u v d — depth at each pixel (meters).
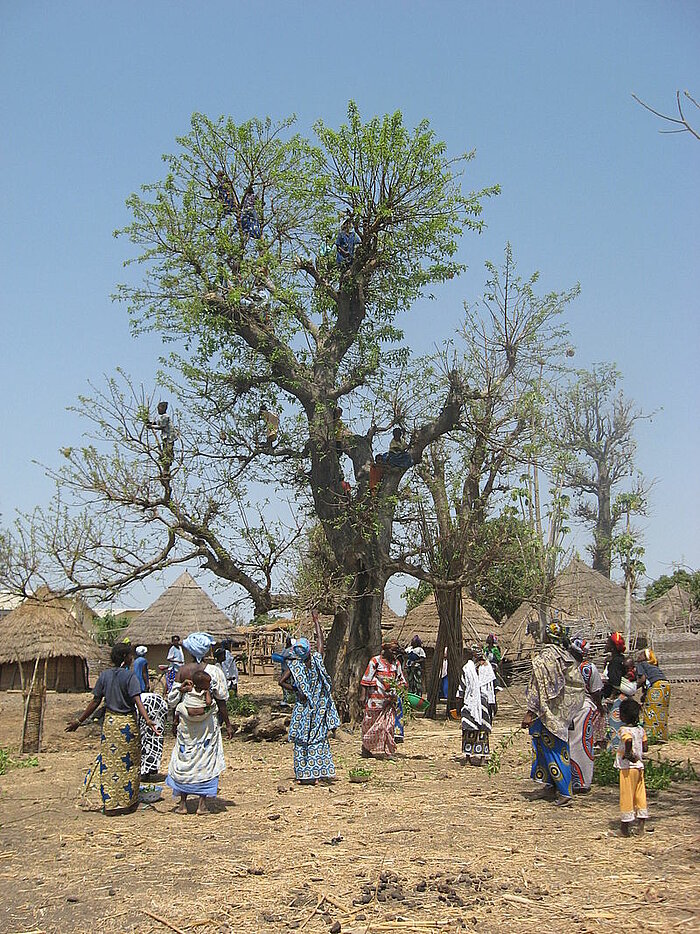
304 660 11.63
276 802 10.16
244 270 18.94
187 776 9.51
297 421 19.30
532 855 7.39
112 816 9.40
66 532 17.88
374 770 12.73
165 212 18.77
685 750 14.26
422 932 5.59
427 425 20.05
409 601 35.97
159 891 6.57
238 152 19.45
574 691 9.95
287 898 6.33
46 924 5.93
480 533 19.59
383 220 18.61
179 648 17.28
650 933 5.47
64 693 29.05
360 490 19.47
